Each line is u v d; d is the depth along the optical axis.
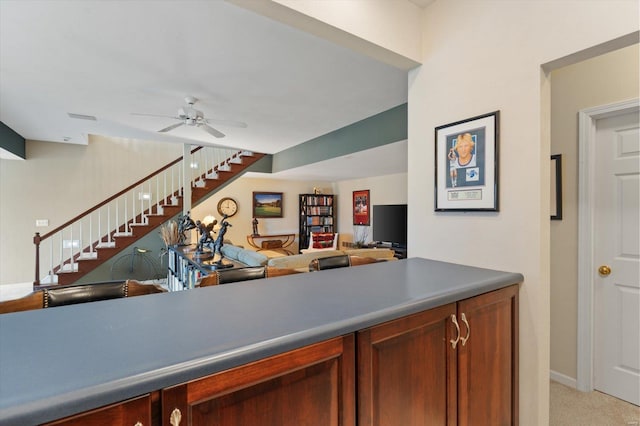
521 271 1.55
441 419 1.21
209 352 0.74
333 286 1.36
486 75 1.68
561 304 2.30
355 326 0.96
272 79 2.87
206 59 2.49
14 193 5.61
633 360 2.02
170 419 0.67
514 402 1.52
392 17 1.84
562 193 2.27
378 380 1.02
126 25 2.02
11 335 0.84
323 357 0.90
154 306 1.09
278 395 0.82
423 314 1.15
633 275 2.02
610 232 2.10
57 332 0.86
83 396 0.58
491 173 1.65
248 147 6.04
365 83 2.97
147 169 6.57
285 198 8.44
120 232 6.01
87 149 6.15
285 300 1.16
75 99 3.39
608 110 2.03
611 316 2.11
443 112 1.89
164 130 3.71
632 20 1.22
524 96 1.53
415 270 1.66
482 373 1.36
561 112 2.27
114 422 0.62
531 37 1.51
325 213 8.69
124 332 0.86
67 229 5.95
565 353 2.28
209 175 6.48
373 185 7.55
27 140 5.64
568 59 1.42
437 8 1.92
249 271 1.70
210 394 0.72
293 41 2.22
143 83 2.96
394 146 3.92
